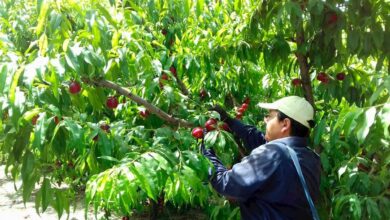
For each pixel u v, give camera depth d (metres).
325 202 2.94
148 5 3.34
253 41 3.04
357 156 2.75
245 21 3.04
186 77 3.57
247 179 2.01
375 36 2.44
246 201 2.12
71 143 2.02
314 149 2.96
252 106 3.79
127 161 1.92
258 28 2.96
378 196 2.63
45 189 2.26
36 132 1.89
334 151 2.92
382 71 2.98
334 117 2.78
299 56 2.95
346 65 2.88
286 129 2.22
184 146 2.50
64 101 2.12
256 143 2.77
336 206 2.62
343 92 2.85
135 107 2.89
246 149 2.91
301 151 2.12
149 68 2.53
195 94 3.58
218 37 3.12
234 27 3.15
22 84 1.98
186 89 3.31
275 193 2.00
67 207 2.38
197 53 3.20
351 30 2.54
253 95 3.82
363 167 2.84
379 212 2.53
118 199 1.94
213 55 3.14
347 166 2.67
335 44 2.56
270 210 2.02
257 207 2.07
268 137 2.33
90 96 2.29
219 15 3.60
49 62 1.87
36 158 2.19
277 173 2.00
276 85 3.76
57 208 2.31
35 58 2.03
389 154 2.42
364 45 2.49
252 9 2.89
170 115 2.85
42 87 2.04
